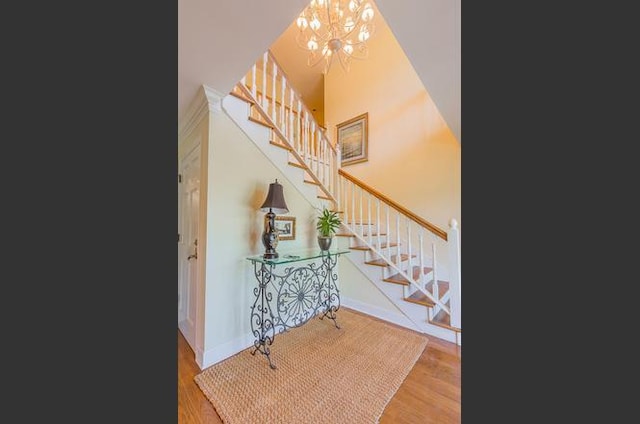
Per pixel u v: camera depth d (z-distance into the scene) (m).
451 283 2.29
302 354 2.05
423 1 1.15
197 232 2.18
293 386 1.67
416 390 1.65
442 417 1.44
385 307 2.77
